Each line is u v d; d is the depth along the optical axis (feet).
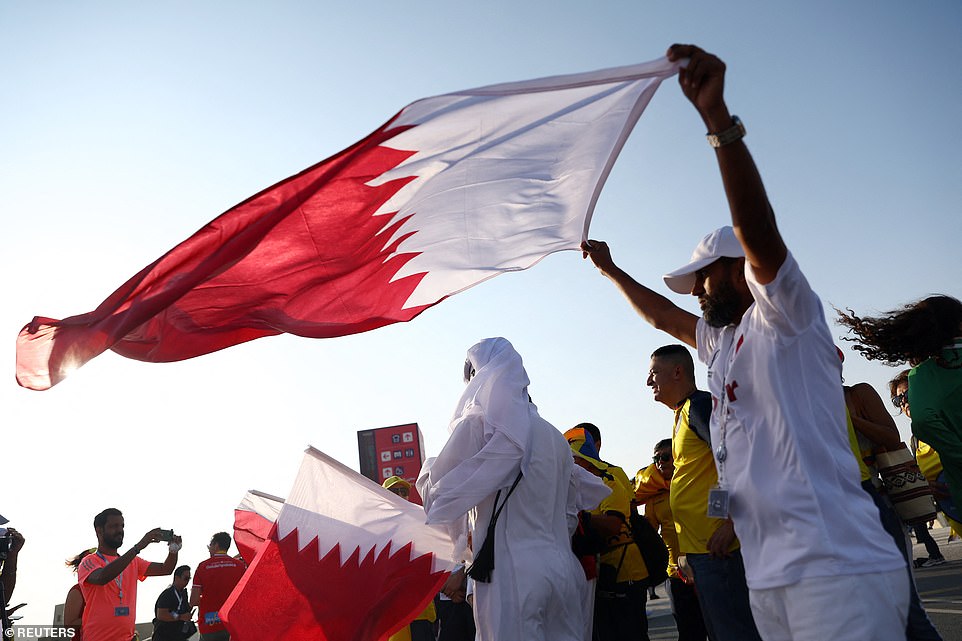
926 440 13.82
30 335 11.28
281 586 21.58
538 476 16.30
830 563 8.32
